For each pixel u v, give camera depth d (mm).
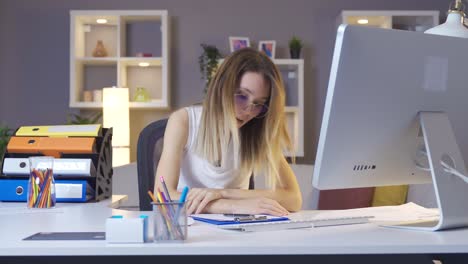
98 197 2301
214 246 1177
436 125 1481
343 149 1440
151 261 1436
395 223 1546
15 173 2295
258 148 2113
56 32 5906
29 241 1239
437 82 1491
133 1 5891
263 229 1413
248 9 5898
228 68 1994
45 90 5887
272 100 2008
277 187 2219
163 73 5574
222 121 2035
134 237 1209
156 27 5879
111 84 5875
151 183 2279
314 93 5898
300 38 5895
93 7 5887
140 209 2271
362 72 1396
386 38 1408
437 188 1430
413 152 1539
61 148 2314
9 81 5879
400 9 5871
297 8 5914
